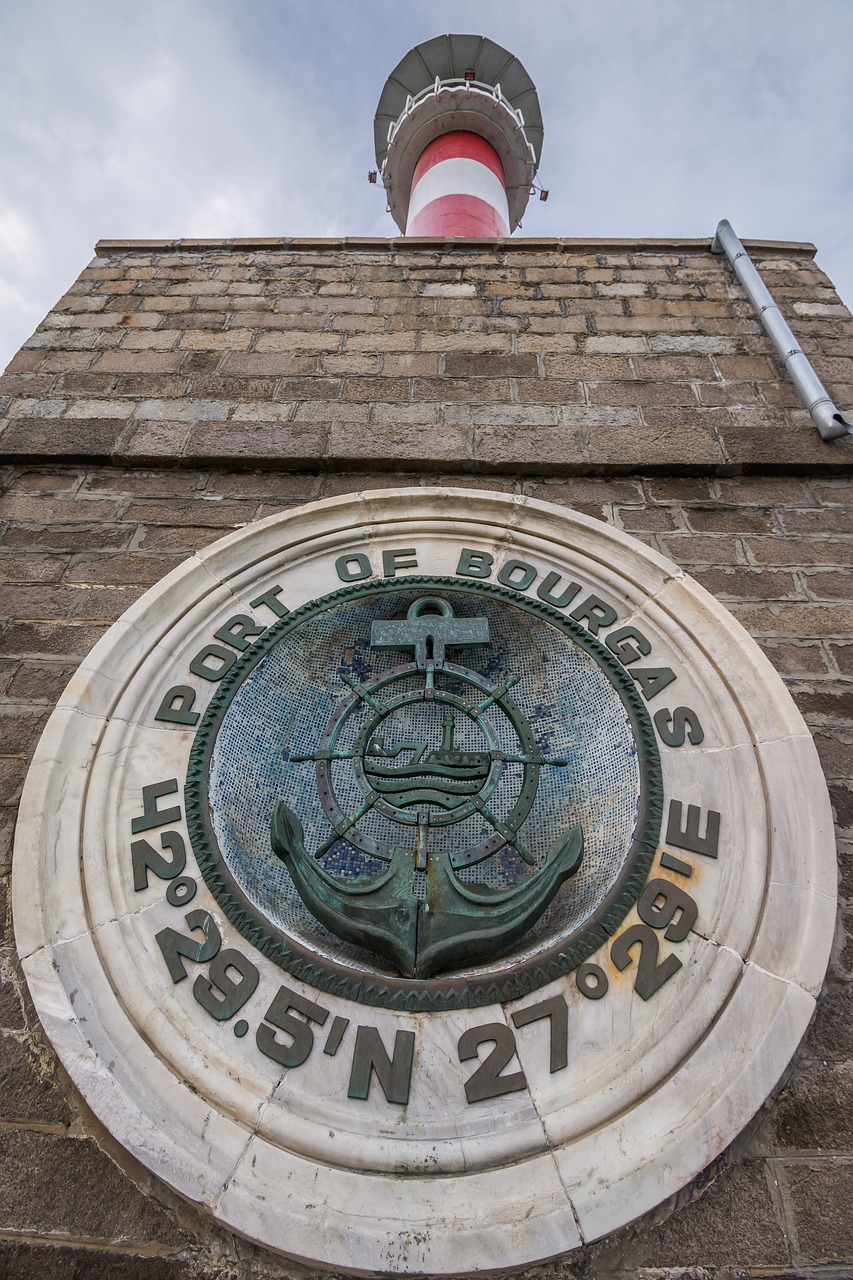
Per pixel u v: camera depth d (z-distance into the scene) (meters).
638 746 2.99
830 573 3.78
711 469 4.20
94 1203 2.19
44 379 4.80
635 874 2.67
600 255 5.67
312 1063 2.34
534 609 3.49
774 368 4.80
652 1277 2.06
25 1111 2.34
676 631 3.37
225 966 2.50
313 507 3.89
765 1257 2.09
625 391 4.67
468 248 5.68
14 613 3.64
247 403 4.61
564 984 2.47
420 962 2.48
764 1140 2.28
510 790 3.18
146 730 3.09
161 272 5.61
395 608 3.68
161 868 2.70
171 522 4.04
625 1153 2.17
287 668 3.46
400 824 3.11
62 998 2.42
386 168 11.55
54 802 2.85
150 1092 2.27
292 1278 2.07
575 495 4.16
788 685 3.36
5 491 4.23
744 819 2.78
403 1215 2.09
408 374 4.77
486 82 11.28
